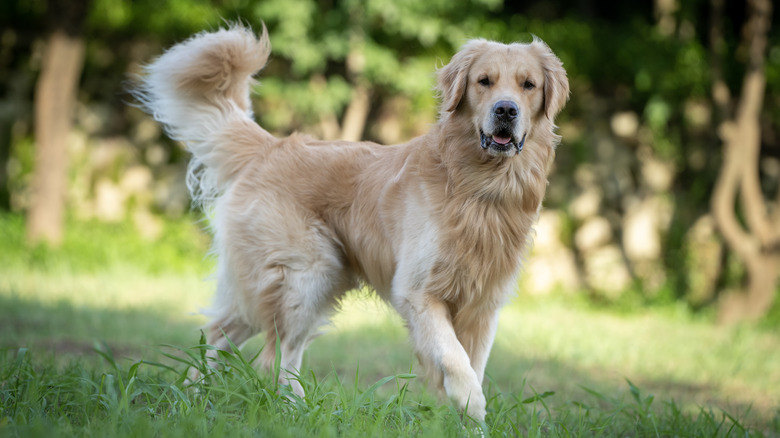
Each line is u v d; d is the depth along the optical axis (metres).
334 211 5.36
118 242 14.18
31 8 15.51
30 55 15.66
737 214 15.09
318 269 5.32
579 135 15.57
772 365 9.38
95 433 3.57
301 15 13.10
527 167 4.85
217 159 5.79
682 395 7.29
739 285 13.36
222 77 5.79
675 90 14.95
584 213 15.29
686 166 15.45
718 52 13.22
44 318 8.53
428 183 4.86
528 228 4.96
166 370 5.40
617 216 15.35
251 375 4.43
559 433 4.64
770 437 5.42
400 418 4.25
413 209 4.88
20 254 13.16
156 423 3.79
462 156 4.78
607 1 17.31
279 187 5.43
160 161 15.70
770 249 13.05
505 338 9.80
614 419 5.17
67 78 13.45
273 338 5.33
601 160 15.52
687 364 9.10
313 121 15.17
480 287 4.87
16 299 9.52
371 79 13.96
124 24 15.27
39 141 13.46
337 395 4.37
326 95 13.68
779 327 12.80
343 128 14.64
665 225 15.19
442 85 4.95
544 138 4.93
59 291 10.77
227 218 5.54
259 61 5.89
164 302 10.64
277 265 5.32
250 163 5.65
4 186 15.20
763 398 7.45
